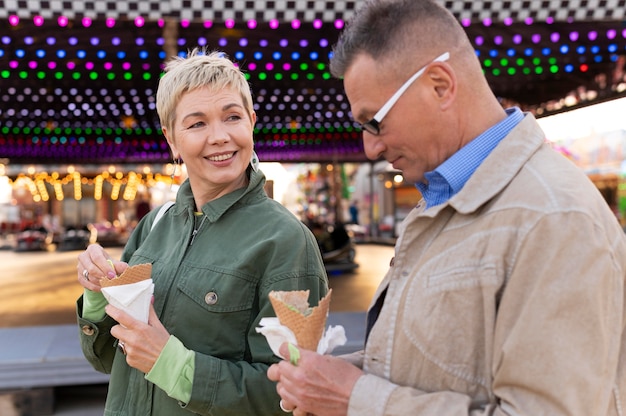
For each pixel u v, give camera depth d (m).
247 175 1.48
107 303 1.41
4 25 4.38
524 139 0.90
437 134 0.93
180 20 3.29
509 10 3.40
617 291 0.78
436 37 0.89
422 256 0.92
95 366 1.56
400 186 18.41
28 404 3.27
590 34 4.70
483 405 0.83
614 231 0.81
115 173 19.16
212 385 1.20
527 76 6.43
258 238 1.35
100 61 5.81
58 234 17.64
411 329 0.89
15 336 3.79
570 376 0.73
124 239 16.80
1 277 8.79
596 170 12.56
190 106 1.34
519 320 0.77
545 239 0.78
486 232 0.85
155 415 1.33
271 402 1.25
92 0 3.18
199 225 1.45
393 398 0.85
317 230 9.77
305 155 14.98
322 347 1.00
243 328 1.32
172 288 1.36
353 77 0.95
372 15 0.94
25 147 13.13
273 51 5.32
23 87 7.50
